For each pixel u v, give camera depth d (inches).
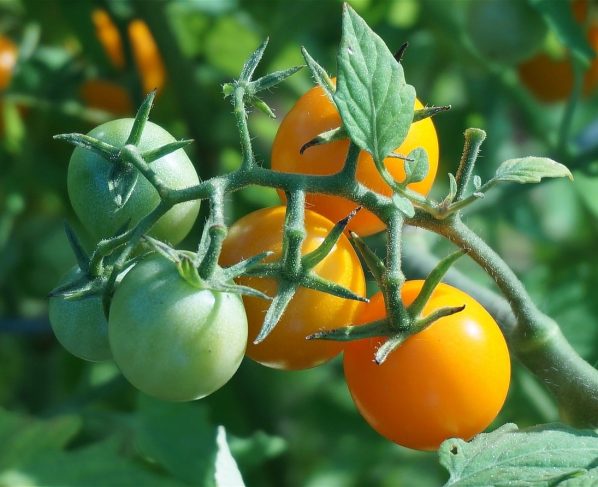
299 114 13.2
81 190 13.1
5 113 20.1
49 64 20.5
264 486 19.9
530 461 12.6
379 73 12.3
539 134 21.7
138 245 12.9
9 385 22.7
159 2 18.5
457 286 14.2
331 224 13.0
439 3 20.3
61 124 20.3
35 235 22.1
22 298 23.2
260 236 12.9
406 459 22.2
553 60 20.3
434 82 21.4
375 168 13.0
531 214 21.7
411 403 12.8
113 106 20.8
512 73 20.9
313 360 13.1
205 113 19.1
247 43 20.8
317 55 21.0
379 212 12.6
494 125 21.1
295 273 12.2
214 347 12.1
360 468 22.0
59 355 21.7
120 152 12.4
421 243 14.7
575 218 23.3
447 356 12.7
